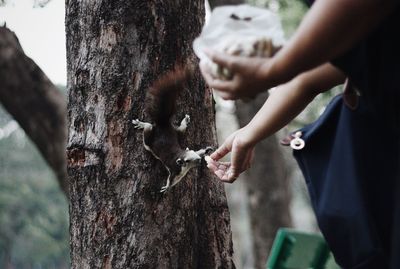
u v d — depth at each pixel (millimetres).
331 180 1734
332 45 1284
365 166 1662
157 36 2566
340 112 1820
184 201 2576
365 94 1462
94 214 2523
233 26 1425
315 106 12000
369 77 1425
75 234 2582
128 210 2488
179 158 2385
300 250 4570
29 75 6594
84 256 2549
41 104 6613
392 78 1400
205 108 2736
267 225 8969
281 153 9242
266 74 1326
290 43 1312
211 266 2758
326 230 1736
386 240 1658
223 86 1380
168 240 2523
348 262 1726
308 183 1840
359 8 1245
